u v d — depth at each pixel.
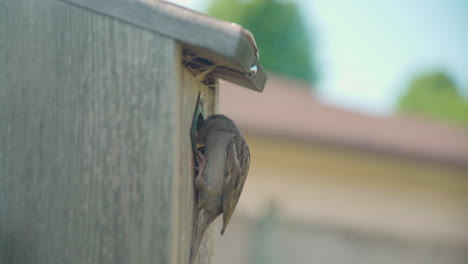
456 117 31.03
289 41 23.66
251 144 9.17
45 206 3.05
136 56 2.95
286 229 9.28
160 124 2.90
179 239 2.98
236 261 9.12
